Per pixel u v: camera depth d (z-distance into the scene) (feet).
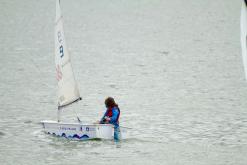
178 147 325.01
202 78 634.43
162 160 297.53
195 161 296.30
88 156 304.50
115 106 339.16
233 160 298.35
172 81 615.98
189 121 403.13
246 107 458.50
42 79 617.21
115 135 336.90
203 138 349.41
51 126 349.00
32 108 451.94
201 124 393.09
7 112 433.48
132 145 327.47
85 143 330.13
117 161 295.89
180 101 489.26
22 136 351.05
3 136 351.67
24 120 403.13
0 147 324.60
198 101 488.44
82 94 525.34
